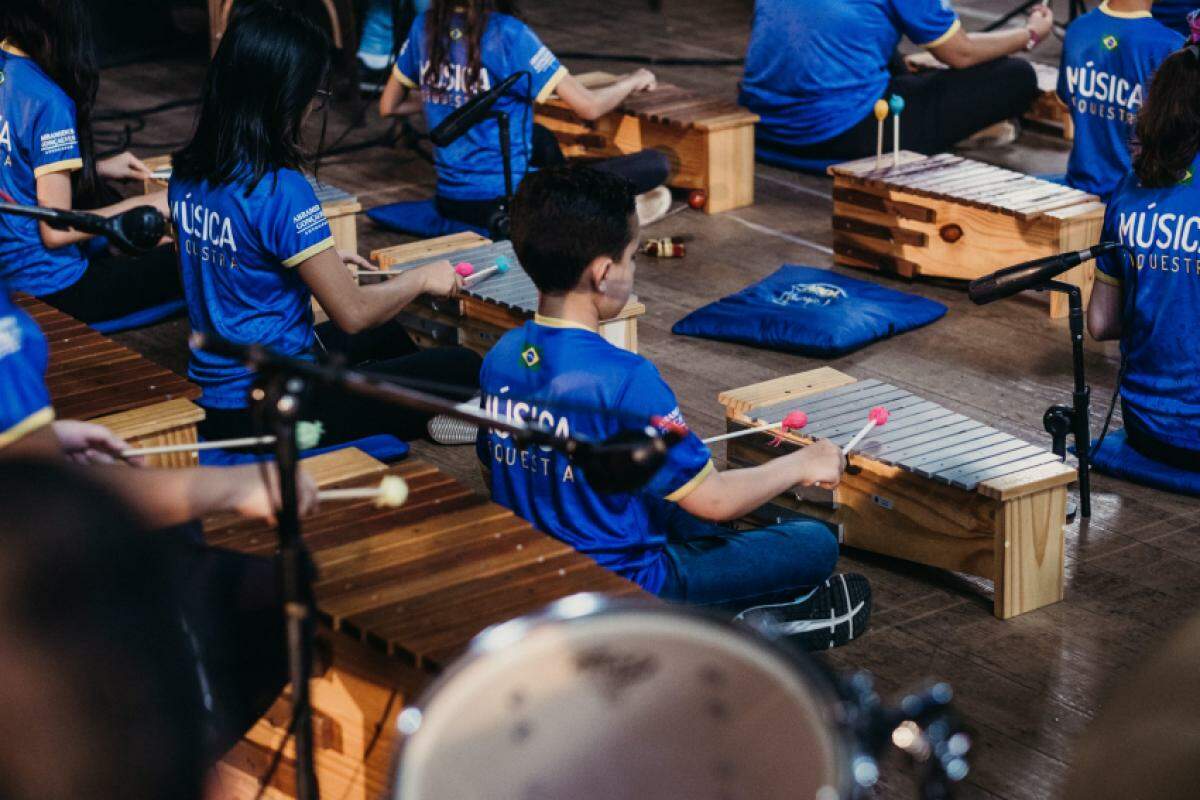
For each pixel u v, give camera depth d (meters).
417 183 6.92
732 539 3.17
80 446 2.29
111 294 4.93
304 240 3.67
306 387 1.88
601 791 1.48
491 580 2.48
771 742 1.50
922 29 6.70
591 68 8.81
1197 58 3.80
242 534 2.69
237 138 3.59
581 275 2.81
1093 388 4.71
